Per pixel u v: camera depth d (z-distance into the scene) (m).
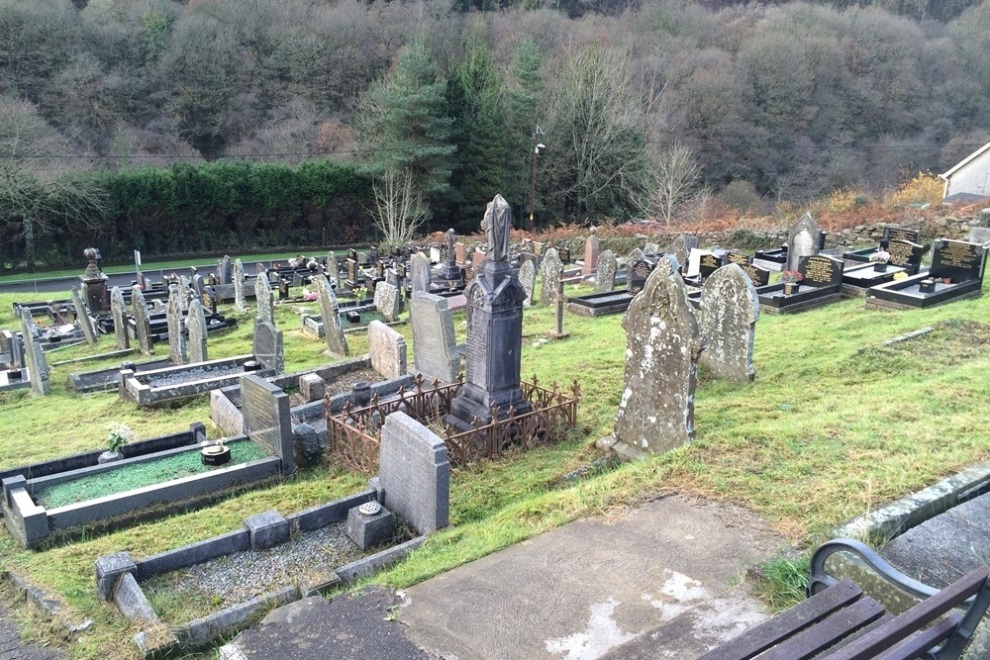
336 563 6.66
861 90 52.72
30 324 14.75
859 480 5.92
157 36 48.09
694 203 45.25
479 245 32.97
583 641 4.36
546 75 51.59
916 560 4.41
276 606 5.57
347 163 47.41
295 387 13.07
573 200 52.06
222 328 21.00
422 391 10.59
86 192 38.75
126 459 9.29
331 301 16.30
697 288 18.75
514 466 8.77
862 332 13.41
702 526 5.57
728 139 51.75
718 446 6.93
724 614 4.46
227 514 7.70
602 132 49.75
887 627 2.77
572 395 10.89
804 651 2.92
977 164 40.88
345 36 53.12
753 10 59.69
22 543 7.58
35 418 12.86
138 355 18.48
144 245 42.78
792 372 11.38
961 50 53.19
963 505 5.05
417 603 4.83
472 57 49.50
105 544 7.00
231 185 43.59
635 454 8.80
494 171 47.59
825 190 49.44
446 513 6.95
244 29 50.41
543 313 19.23
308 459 9.45
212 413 11.74
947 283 16.20
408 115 44.28
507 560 5.30
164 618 5.70
